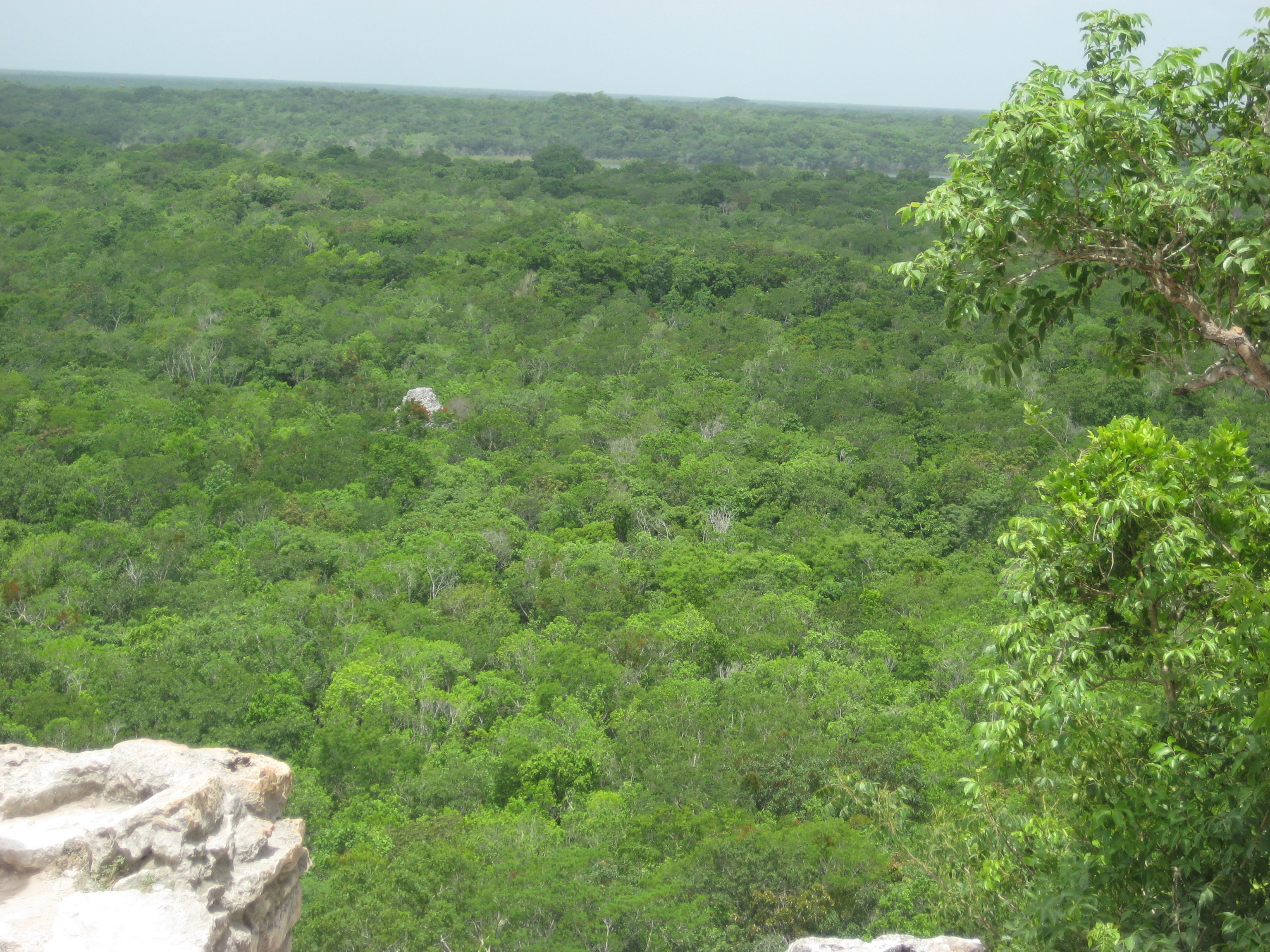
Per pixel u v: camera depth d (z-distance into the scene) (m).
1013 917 9.40
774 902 20.33
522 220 110.62
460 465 54.38
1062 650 8.16
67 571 40.00
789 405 65.25
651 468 54.00
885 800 21.02
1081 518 8.26
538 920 20.19
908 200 146.12
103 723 28.41
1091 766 8.64
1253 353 8.70
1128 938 7.81
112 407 59.72
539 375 71.12
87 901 5.92
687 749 27.58
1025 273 9.05
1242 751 7.76
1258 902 8.17
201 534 44.41
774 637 35.62
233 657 33.12
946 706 30.56
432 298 84.88
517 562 43.84
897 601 40.19
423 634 36.22
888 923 18.72
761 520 49.34
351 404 63.72
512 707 32.06
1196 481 8.16
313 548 43.34
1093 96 8.25
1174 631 8.24
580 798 26.53
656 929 19.81
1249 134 9.00
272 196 121.75
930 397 66.56
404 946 18.92
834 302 89.94
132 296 82.12
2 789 6.69
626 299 89.00
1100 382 63.97
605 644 34.94
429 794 26.39
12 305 77.56
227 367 68.50
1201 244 8.92
